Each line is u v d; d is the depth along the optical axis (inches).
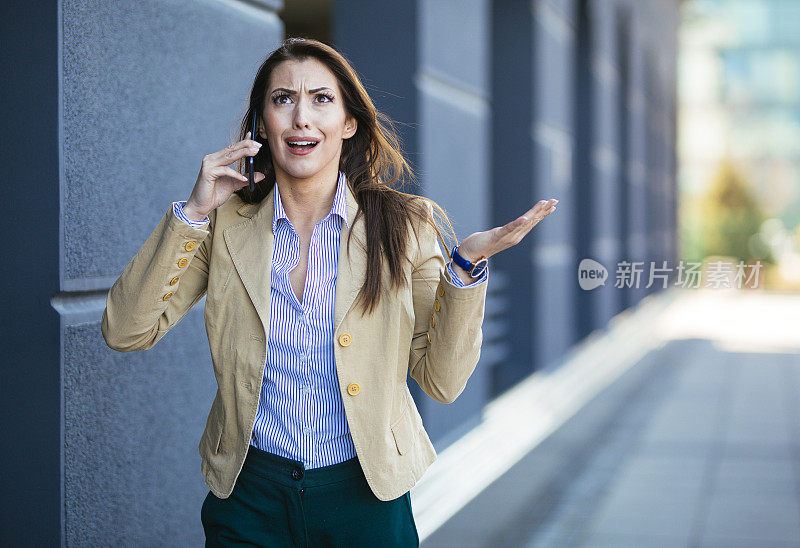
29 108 104.8
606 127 518.3
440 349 81.5
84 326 109.0
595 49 480.1
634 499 224.1
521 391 329.4
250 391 81.1
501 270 354.6
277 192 84.3
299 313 81.2
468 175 254.1
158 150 120.8
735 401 369.1
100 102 110.2
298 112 80.6
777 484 239.0
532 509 213.8
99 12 109.8
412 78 212.1
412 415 86.3
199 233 78.2
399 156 89.9
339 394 81.7
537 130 350.0
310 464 81.7
